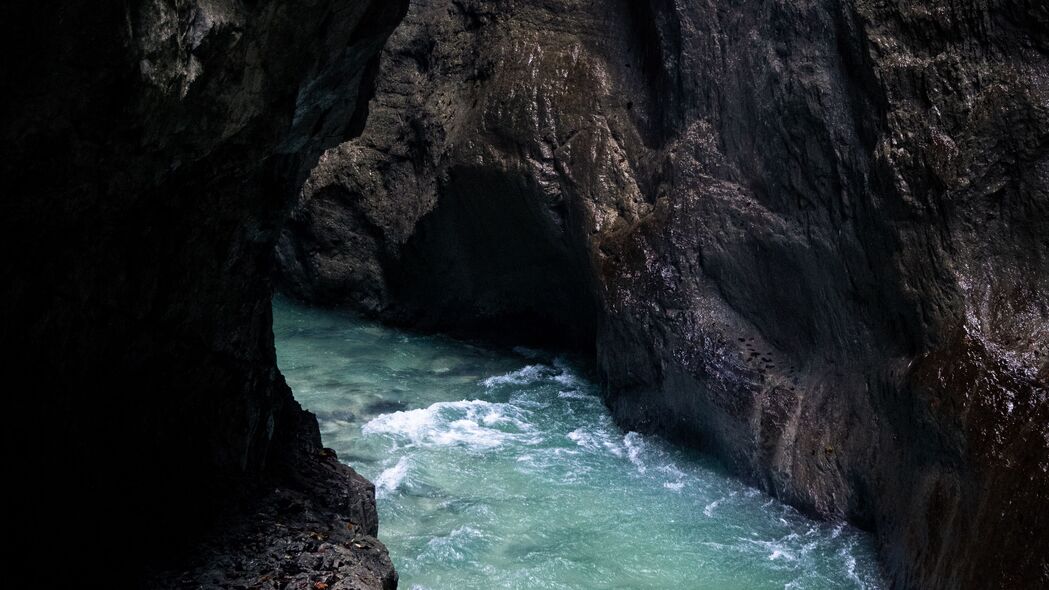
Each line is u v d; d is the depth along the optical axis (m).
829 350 8.39
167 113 3.76
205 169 4.72
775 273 8.82
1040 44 6.92
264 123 4.79
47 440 4.15
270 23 4.19
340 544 5.21
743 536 7.91
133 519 4.71
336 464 6.38
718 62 9.39
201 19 3.66
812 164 8.30
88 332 4.33
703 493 8.70
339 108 6.00
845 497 7.96
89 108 3.42
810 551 7.64
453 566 7.29
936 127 7.25
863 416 7.89
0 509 3.89
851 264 8.00
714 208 9.37
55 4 3.01
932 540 6.60
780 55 8.58
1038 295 6.77
